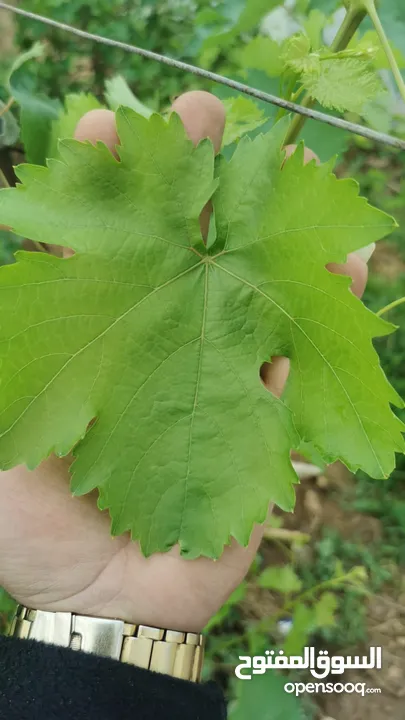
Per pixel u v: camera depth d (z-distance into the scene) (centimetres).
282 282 17
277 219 16
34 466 16
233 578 21
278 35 23
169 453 17
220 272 17
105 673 18
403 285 50
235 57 25
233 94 23
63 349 16
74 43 44
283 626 41
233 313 17
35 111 23
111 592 20
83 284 16
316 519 46
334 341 16
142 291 17
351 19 16
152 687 18
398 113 23
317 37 21
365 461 16
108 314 16
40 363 16
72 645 19
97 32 44
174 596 20
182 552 18
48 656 18
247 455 17
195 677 20
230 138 20
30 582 21
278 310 17
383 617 43
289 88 17
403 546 45
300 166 16
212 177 16
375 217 15
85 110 23
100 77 45
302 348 17
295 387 17
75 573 21
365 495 46
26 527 20
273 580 37
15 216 15
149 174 16
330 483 47
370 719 40
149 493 17
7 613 34
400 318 48
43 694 17
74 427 16
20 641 19
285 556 44
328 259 15
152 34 44
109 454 17
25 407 16
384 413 16
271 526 40
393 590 44
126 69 44
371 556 44
